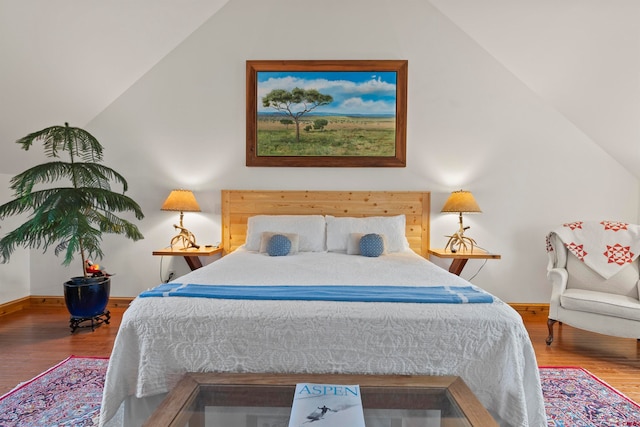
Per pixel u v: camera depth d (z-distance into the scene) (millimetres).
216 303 1577
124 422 1500
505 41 3096
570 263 2873
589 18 2590
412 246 3410
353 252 2926
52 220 2445
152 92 3398
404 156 3391
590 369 2299
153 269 3471
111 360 1473
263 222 3160
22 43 2527
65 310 3371
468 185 3396
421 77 3367
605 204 3352
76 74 2930
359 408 1161
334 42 3365
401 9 3340
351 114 3402
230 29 3373
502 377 1446
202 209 3447
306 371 1494
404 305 1568
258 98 3408
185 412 1164
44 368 2238
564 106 3270
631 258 2680
